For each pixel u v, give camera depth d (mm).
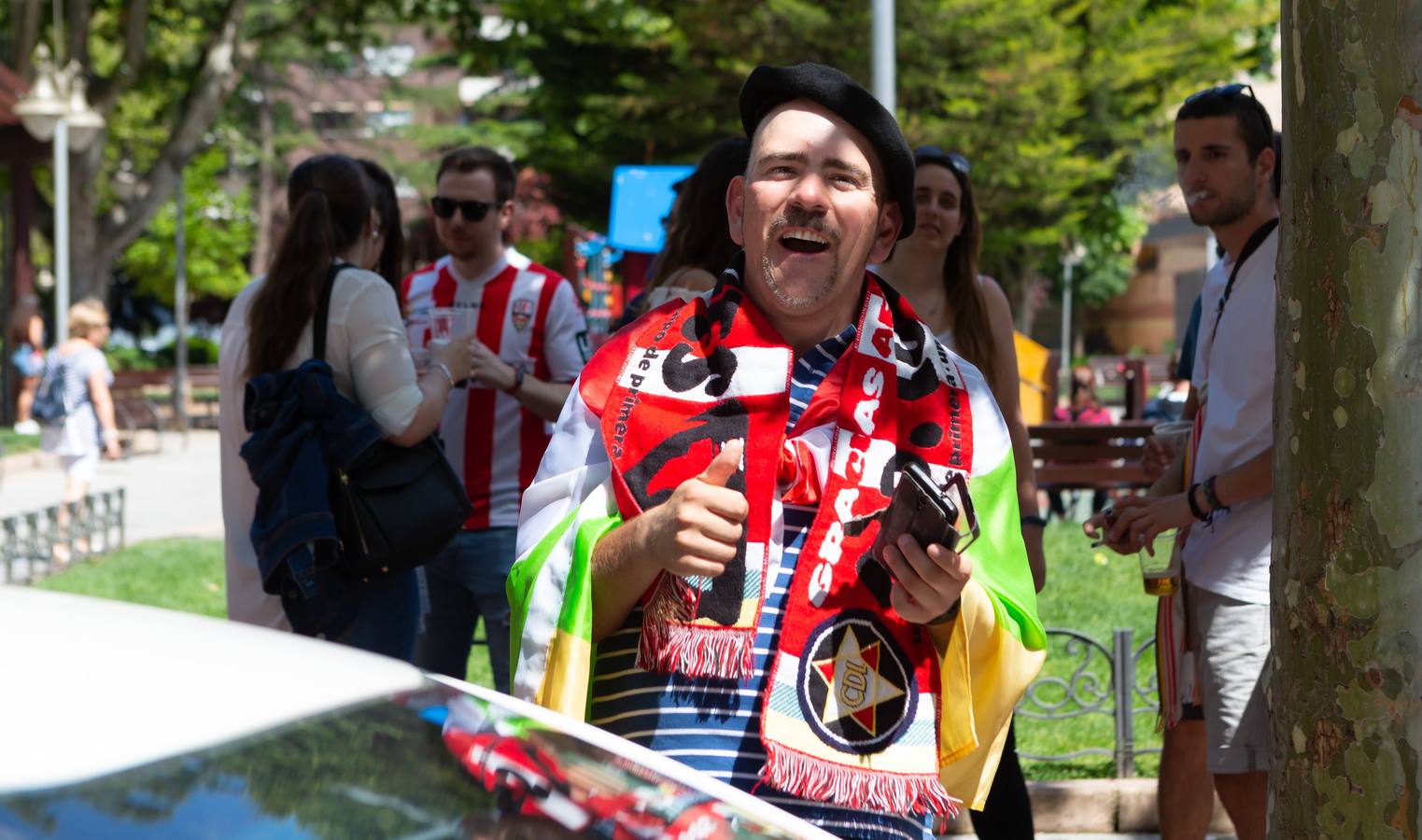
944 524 2152
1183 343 4516
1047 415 18453
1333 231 2227
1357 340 2209
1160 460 4172
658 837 1733
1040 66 23297
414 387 3811
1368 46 2168
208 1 29875
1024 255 29391
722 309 2465
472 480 4980
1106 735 6043
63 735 1496
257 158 50406
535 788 1729
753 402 2381
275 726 1642
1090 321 71688
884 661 2324
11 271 26250
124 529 14023
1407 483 2195
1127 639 5582
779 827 1840
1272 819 2428
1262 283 3660
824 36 23156
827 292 2408
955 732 2352
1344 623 2248
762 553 2332
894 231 2545
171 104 32000
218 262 50062
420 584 4762
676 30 24641
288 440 3631
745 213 2457
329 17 28766
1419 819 2219
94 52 36375
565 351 5172
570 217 28547
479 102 50531
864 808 2270
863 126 2426
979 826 3986
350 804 1574
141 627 1777
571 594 2316
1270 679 2441
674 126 25766
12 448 21562
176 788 1486
